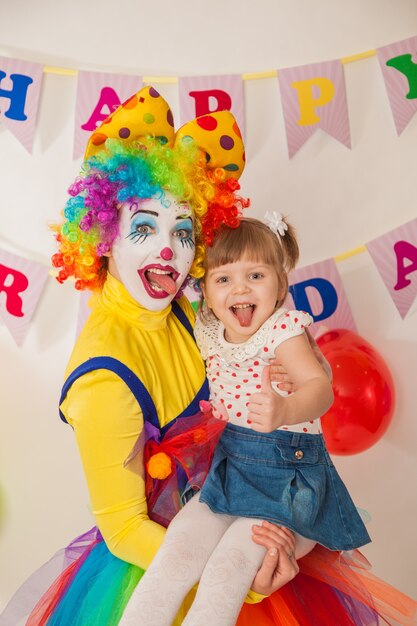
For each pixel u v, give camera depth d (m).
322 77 2.17
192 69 2.22
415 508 2.33
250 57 2.22
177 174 1.47
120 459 1.36
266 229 1.56
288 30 2.22
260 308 1.51
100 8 2.20
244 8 2.21
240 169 1.64
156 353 1.49
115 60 2.21
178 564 1.29
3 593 2.30
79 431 1.36
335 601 1.50
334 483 1.51
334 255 2.27
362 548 2.34
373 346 2.28
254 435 1.47
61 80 2.19
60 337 2.27
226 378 1.52
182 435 1.42
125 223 1.46
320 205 2.26
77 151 2.17
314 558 1.49
